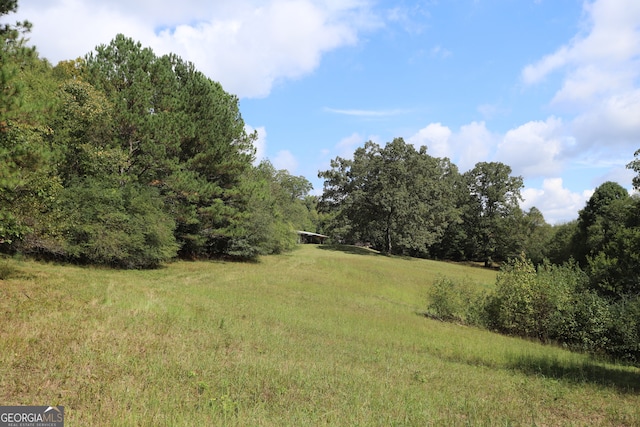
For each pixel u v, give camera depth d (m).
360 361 9.45
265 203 39.75
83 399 5.27
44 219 16.55
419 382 8.12
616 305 16.36
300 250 57.62
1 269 16.36
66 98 21.08
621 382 10.11
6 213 12.71
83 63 26.81
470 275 47.88
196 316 11.77
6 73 9.90
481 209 74.75
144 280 19.72
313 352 9.77
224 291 19.00
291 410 5.62
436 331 15.94
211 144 30.62
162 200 27.11
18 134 11.56
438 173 67.12
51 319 9.08
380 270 41.31
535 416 6.52
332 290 25.09
